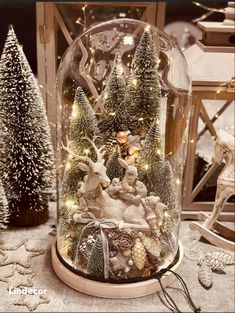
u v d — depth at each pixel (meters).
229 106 0.51
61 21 0.49
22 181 0.44
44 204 0.46
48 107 0.51
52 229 0.46
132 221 0.37
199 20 0.65
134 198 0.37
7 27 0.57
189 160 0.46
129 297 0.37
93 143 0.38
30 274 0.40
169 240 0.40
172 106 0.43
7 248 0.43
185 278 0.40
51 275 0.40
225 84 0.43
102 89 0.44
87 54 0.43
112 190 0.37
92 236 0.38
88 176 0.37
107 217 0.37
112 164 0.38
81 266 0.39
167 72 0.42
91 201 0.38
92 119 0.39
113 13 0.52
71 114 0.41
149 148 0.39
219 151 0.42
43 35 0.48
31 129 0.43
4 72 0.42
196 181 0.49
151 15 0.49
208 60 0.44
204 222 0.45
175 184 0.42
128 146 0.39
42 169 0.45
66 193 0.40
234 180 0.43
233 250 0.44
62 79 0.44
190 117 0.44
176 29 0.67
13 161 0.43
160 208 0.37
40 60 0.49
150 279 0.38
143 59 0.38
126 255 0.37
